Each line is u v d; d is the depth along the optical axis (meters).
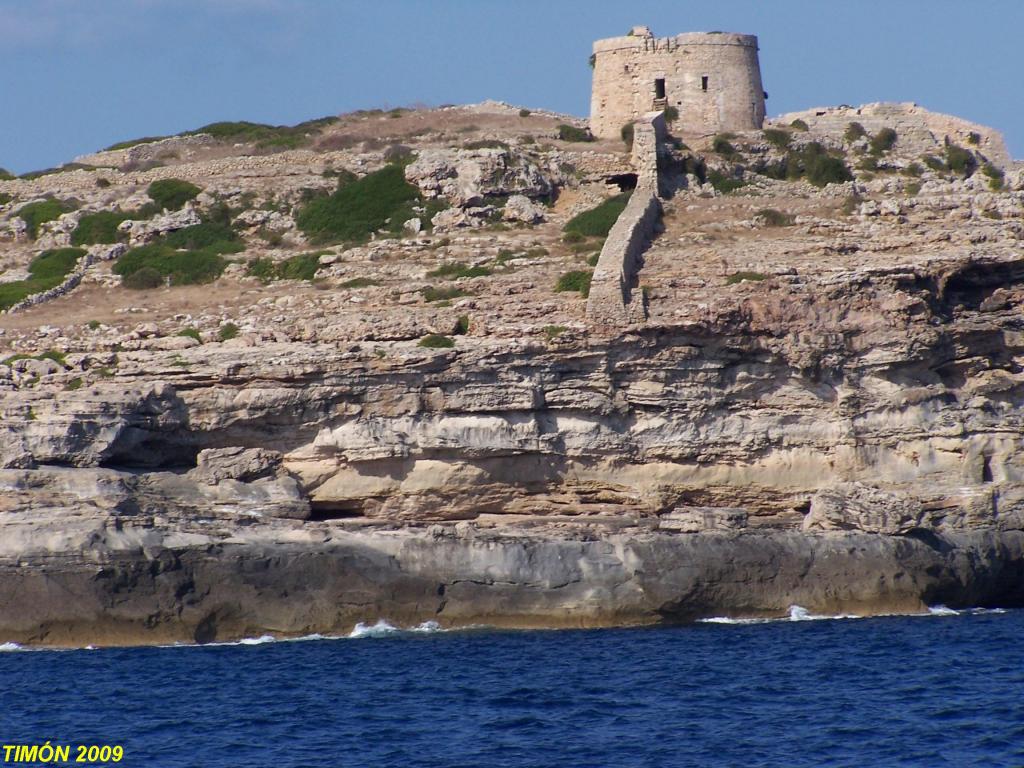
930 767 176.75
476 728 197.75
